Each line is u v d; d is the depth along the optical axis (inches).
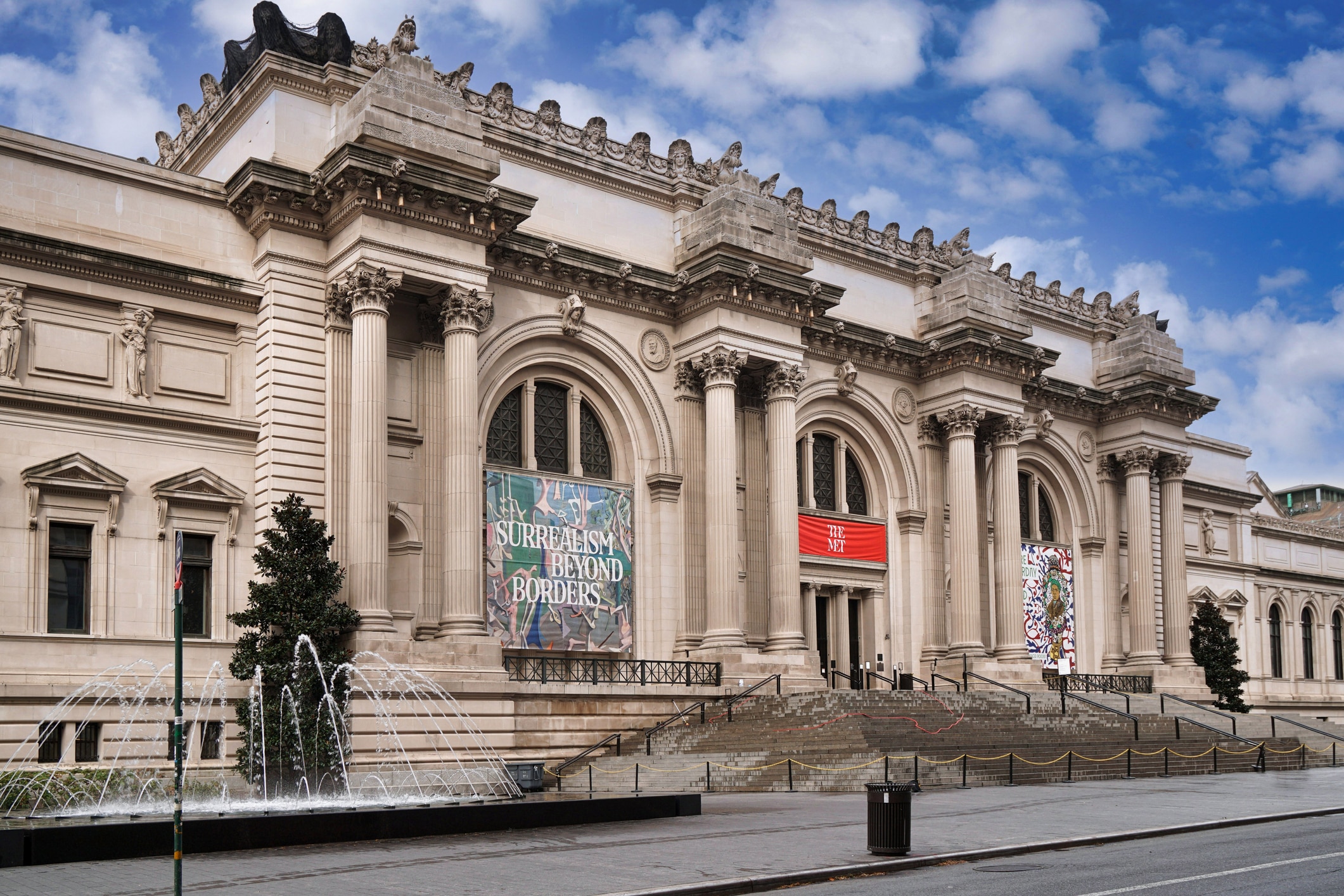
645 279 2092.8
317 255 1764.3
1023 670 2367.1
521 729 1755.7
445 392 1781.5
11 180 1601.9
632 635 2068.2
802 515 2332.7
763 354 2118.6
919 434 2506.2
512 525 1955.0
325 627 1552.7
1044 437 2753.4
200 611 1663.4
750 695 1956.2
